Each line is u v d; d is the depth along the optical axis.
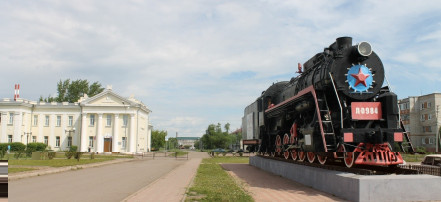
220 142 100.94
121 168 21.94
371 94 11.38
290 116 16.06
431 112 49.16
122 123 50.69
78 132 51.22
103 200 9.29
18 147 46.41
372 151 10.39
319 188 11.25
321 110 11.72
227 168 21.81
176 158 38.03
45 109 52.09
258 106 21.89
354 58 11.52
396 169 10.79
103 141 50.38
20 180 14.23
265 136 21.23
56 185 12.62
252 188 11.78
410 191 8.77
